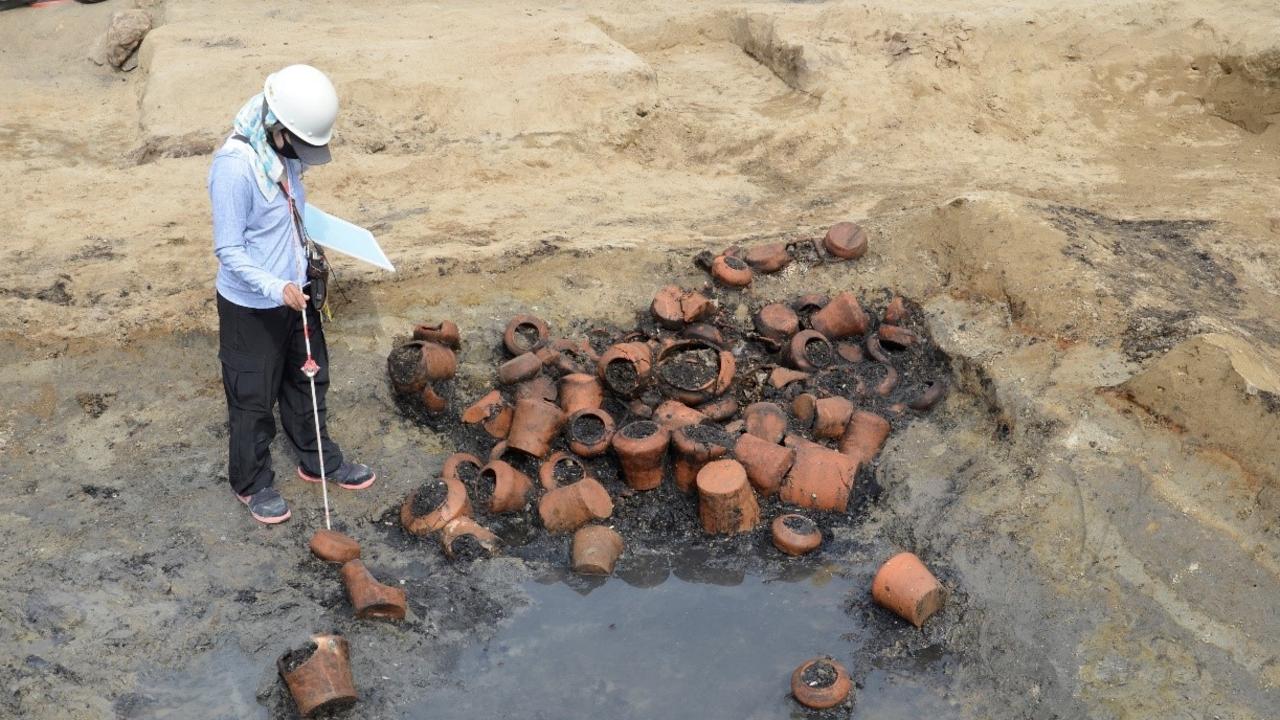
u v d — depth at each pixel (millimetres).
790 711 4680
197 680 4617
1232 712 4457
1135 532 5059
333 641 4582
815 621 5129
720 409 6105
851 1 10719
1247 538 4898
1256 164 8781
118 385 5906
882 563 5414
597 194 7926
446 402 6133
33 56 10727
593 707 4676
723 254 6805
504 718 4613
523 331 6406
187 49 9477
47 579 4922
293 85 4328
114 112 9477
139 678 4590
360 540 5398
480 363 6348
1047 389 5738
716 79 10320
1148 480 5195
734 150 8742
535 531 5559
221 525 5305
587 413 5879
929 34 9719
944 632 5020
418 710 4625
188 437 5738
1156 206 7797
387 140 8367
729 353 6277
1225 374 5230
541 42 9734
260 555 5199
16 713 4336
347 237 4988
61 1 11398
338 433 5887
